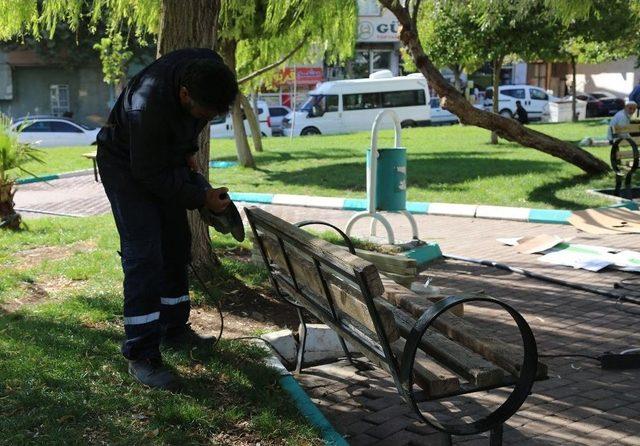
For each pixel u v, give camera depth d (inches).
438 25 890.1
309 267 165.0
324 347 213.5
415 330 122.9
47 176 766.5
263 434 150.0
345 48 682.2
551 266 325.7
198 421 151.4
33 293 244.8
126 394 161.0
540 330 238.2
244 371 178.7
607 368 201.9
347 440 160.4
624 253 336.5
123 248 166.4
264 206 542.0
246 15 587.5
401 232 416.8
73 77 1740.9
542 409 175.8
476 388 125.5
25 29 572.4
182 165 170.2
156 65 159.8
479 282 300.8
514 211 445.4
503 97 1584.6
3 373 165.9
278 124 1501.0
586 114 1684.3
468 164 685.3
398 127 331.6
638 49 1162.0
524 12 579.8
